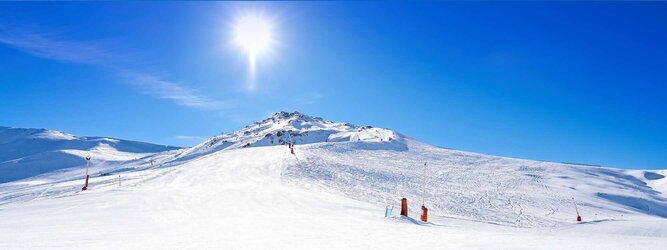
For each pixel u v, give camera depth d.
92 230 14.64
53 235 12.97
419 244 11.27
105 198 28.08
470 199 46.62
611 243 11.04
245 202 28.00
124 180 52.31
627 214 50.66
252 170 56.06
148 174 58.22
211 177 50.28
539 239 12.60
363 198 38.97
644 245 10.37
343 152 88.50
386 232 14.52
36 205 25.06
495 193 54.28
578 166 94.12
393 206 35.09
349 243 11.50
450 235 13.77
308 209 26.17
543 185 66.69
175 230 14.73
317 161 66.38
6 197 47.38
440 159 92.38
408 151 102.81
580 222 37.44
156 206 24.98
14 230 14.52
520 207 45.78
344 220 19.42
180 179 49.47
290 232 14.18
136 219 19.50
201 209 24.34
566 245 10.66
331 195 36.06
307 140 162.38
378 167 69.44
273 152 78.31
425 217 23.83
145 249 10.14
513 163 91.44
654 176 88.69
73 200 27.20
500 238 12.88
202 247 10.52
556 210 47.03
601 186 71.62
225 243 11.29
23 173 180.12
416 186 52.53
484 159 96.38
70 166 194.62
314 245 11.05
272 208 25.91
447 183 59.75
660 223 36.00
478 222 26.78
